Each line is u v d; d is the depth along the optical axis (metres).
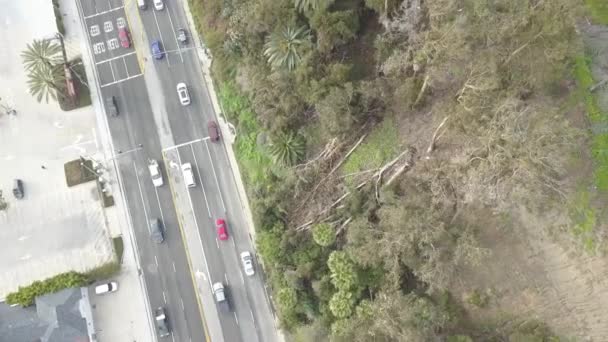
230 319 48.66
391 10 42.06
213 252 50.62
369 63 47.09
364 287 40.88
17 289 50.53
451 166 38.34
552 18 30.67
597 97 35.91
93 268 50.41
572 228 35.59
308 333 42.03
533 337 34.81
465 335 36.78
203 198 52.19
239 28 50.75
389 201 39.72
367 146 45.44
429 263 35.09
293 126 48.94
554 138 30.83
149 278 50.34
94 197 52.97
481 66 33.53
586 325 34.84
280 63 46.75
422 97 42.41
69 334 47.38
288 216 47.69
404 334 33.31
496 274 38.09
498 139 32.12
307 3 44.19
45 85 53.06
